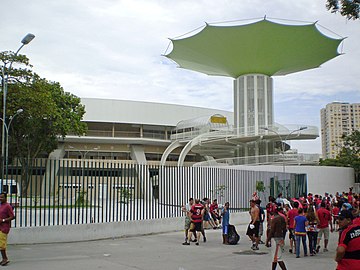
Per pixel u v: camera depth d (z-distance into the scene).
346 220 6.21
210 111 79.38
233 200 25.53
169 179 20.78
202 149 59.84
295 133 50.41
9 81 33.06
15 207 15.38
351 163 55.84
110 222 17.47
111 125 74.25
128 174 18.67
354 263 5.90
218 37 48.03
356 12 12.48
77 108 49.62
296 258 13.29
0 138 41.53
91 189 17.06
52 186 17.31
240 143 54.78
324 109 108.88
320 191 47.66
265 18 44.78
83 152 71.62
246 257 13.01
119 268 10.89
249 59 51.19
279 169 47.06
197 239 16.45
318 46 50.16
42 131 44.09
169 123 74.69
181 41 49.78
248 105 52.94
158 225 19.61
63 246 14.91
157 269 10.83
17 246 14.61
